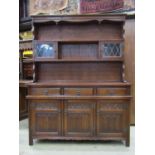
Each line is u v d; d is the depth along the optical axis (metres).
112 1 3.80
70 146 3.00
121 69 3.29
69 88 2.97
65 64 3.35
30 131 3.02
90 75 3.33
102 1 3.85
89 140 3.22
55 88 2.98
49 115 3.00
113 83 2.96
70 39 3.26
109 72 3.31
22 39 4.59
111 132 2.96
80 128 2.98
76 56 3.33
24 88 4.42
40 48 3.12
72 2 4.00
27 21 4.46
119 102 2.93
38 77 3.35
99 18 3.02
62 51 3.35
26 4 4.46
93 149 2.88
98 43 3.16
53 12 4.11
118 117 2.95
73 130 2.99
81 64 3.33
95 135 2.97
